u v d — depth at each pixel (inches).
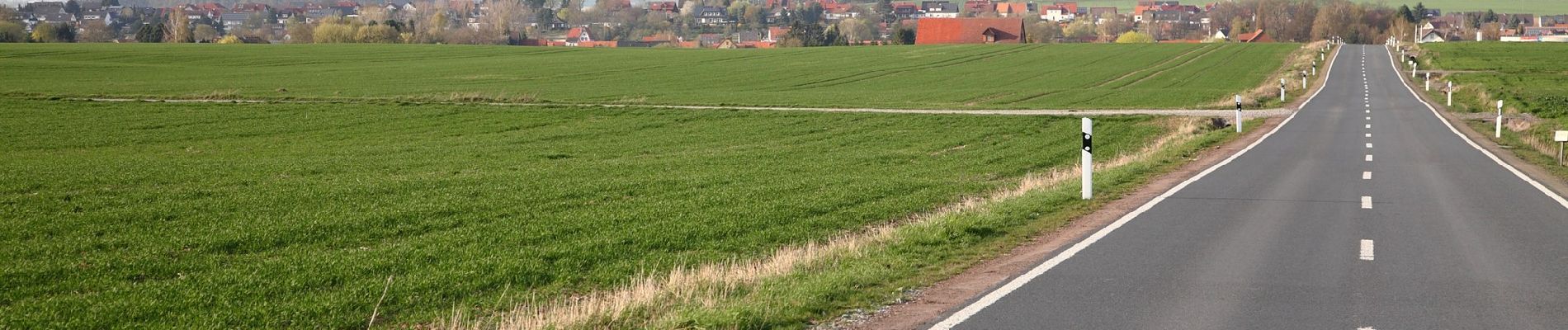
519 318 438.0
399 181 1055.0
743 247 664.4
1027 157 1365.7
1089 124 827.4
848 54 4965.6
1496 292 460.1
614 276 555.8
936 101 2508.6
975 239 623.2
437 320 455.5
